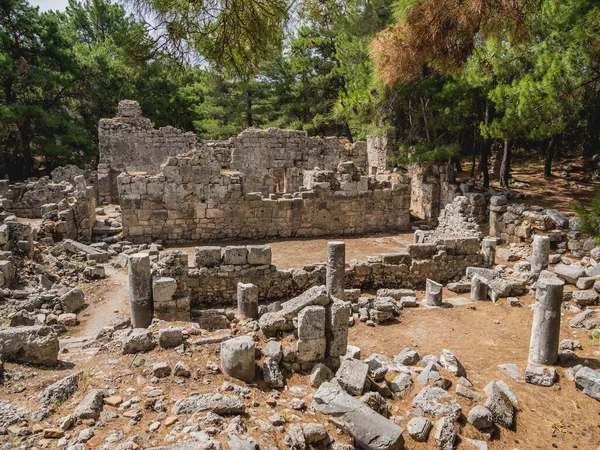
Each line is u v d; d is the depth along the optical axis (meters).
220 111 38.72
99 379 6.07
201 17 5.88
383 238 20.84
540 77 16.23
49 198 21.06
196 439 4.72
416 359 8.55
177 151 27.70
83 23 41.28
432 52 6.74
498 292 12.69
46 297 11.18
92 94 34.12
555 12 13.35
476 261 14.82
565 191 24.48
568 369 8.33
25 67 28.84
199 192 19.36
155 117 38.16
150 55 5.95
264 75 37.31
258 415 5.54
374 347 9.62
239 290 10.27
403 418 6.38
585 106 19.62
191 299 12.56
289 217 20.67
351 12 9.68
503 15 6.18
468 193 20.75
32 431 4.83
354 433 5.42
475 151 32.34
